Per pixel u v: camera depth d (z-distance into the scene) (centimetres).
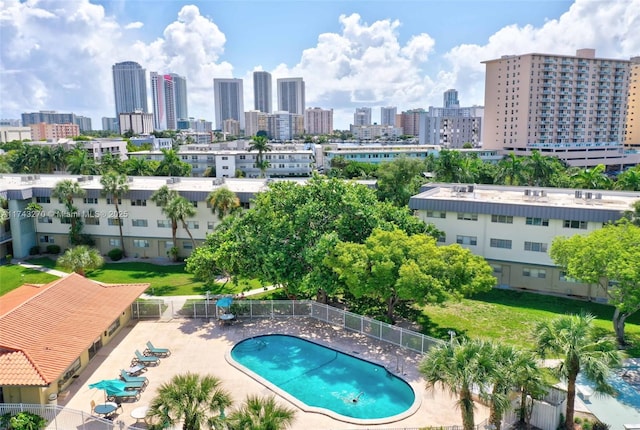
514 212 4744
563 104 15512
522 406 2427
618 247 3350
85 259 4816
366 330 3634
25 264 5856
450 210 5003
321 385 2997
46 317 3102
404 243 3556
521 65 15162
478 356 2098
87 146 14238
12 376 2533
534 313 4181
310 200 4222
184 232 6031
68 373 2939
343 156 14625
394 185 7969
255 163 12475
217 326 3828
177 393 2084
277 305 3988
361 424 2530
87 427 2458
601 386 2253
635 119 17500
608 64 15788
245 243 4097
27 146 10781
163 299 4234
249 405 2048
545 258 4719
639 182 6956
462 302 4450
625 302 3188
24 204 6162
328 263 3622
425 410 2653
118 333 3697
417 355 3297
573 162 15200
